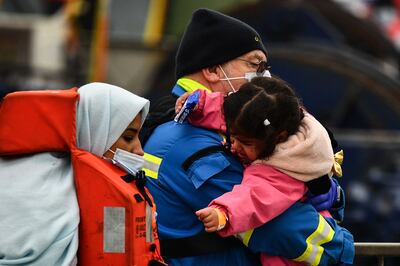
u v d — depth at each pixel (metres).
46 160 6.55
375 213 19.58
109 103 6.75
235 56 7.94
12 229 6.27
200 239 7.33
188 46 8.09
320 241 7.18
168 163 7.48
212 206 6.87
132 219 6.38
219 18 8.02
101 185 6.45
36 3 29.52
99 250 6.43
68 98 6.54
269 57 26.12
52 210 6.34
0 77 28.31
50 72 28.59
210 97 7.50
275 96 6.93
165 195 7.46
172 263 7.35
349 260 7.38
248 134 6.93
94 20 28.47
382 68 27.52
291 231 7.06
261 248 7.16
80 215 6.48
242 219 6.80
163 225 7.45
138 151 6.95
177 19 28.20
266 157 7.06
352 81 25.92
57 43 28.80
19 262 6.22
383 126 25.86
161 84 27.95
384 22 32.41
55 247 6.30
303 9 26.67
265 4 26.45
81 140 6.68
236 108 6.95
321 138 7.09
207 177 7.22
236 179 7.33
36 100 6.53
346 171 19.92
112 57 28.25
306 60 25.95
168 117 7.87
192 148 7.40
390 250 8.48
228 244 7.35
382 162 19.81
